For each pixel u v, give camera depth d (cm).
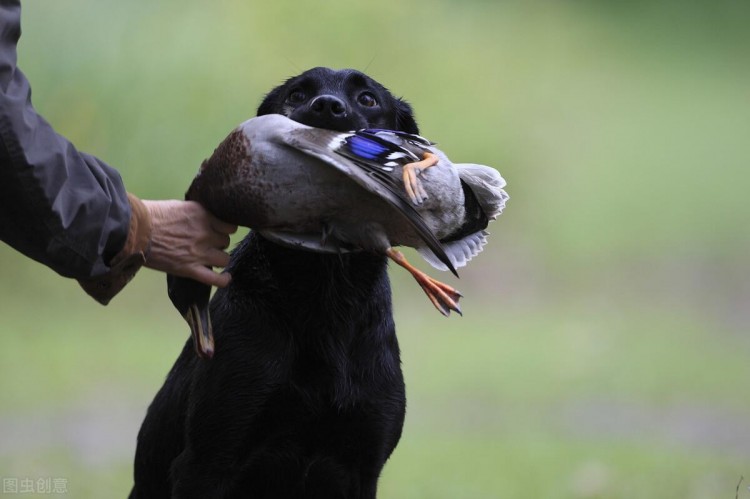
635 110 4800
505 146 3891
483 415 1894
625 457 1644
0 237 711
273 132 766
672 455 1661
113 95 3316
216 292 1009
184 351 1036
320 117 880
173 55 3550
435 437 1761
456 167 834
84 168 709
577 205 3553
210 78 3506
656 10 6644
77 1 3591
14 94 677
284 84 1048
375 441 991
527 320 2622
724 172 4031
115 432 1784
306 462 987
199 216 788
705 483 1497
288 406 960
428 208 772
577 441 1738
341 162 736
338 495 1009
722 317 2644
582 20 6112
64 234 699
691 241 3300
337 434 980
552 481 1523
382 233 779
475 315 2677
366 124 967
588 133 4275
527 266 3072
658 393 2019
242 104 3453
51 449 1680
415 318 2619
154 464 1041
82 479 1540
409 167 746
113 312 2591
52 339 2366
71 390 2000
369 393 980
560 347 2358
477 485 1507
